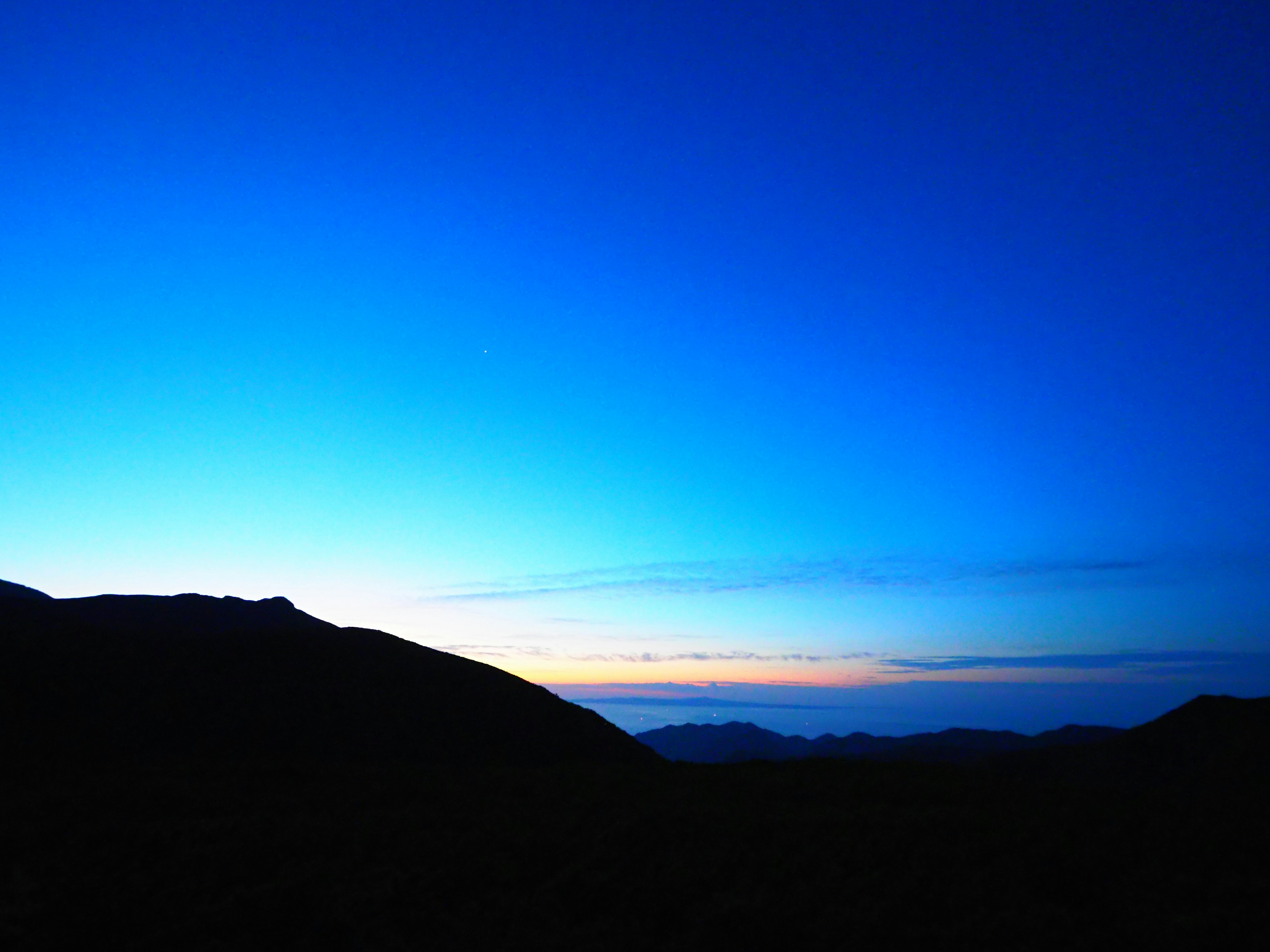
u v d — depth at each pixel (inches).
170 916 707.4
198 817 1031.6
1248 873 765.9
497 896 766.5
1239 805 1082.1
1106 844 866.8
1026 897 721.6
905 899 725.9
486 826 985.5
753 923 682.8
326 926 684.1
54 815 1001.5
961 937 641.6
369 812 1073.5
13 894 739.4
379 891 760.3
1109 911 687.1
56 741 1546.5
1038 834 906.7
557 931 687.1
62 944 648.4
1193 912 674.2
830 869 806.5
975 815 1005.2
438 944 660.1
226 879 796.6
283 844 902.4
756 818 1004.6
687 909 729.6
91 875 797.2
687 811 1048.2
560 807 1109.1
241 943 657.0
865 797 1175.6
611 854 873.5
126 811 1043.9
